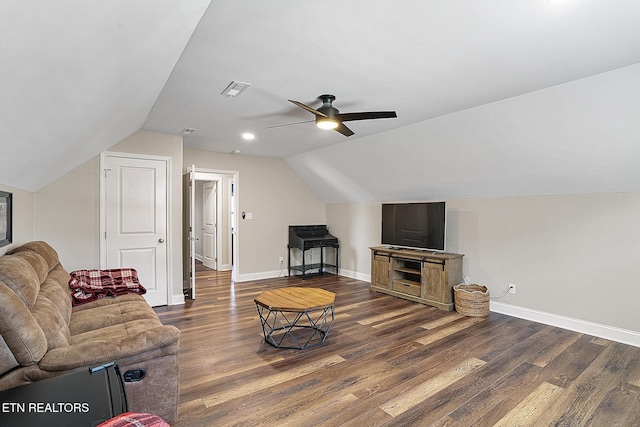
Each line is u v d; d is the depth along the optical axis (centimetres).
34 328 153
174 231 444
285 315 398
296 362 275
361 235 615
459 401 221
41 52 117
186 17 154
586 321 347
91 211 386
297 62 236
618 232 327
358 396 226
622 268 325
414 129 390
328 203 689
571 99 275
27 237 321
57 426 98
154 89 251
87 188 384
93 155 372
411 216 491
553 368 266
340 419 201
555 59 228
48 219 359
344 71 251
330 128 312
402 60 232
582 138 299
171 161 439
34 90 141
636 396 227
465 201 456
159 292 434
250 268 604
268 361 276
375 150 467
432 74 254
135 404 179
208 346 306
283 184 641
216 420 198
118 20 126
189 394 226
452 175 432
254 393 228
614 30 192
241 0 166
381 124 384
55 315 184
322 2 169
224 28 193
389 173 498
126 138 408
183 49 202
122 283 323
